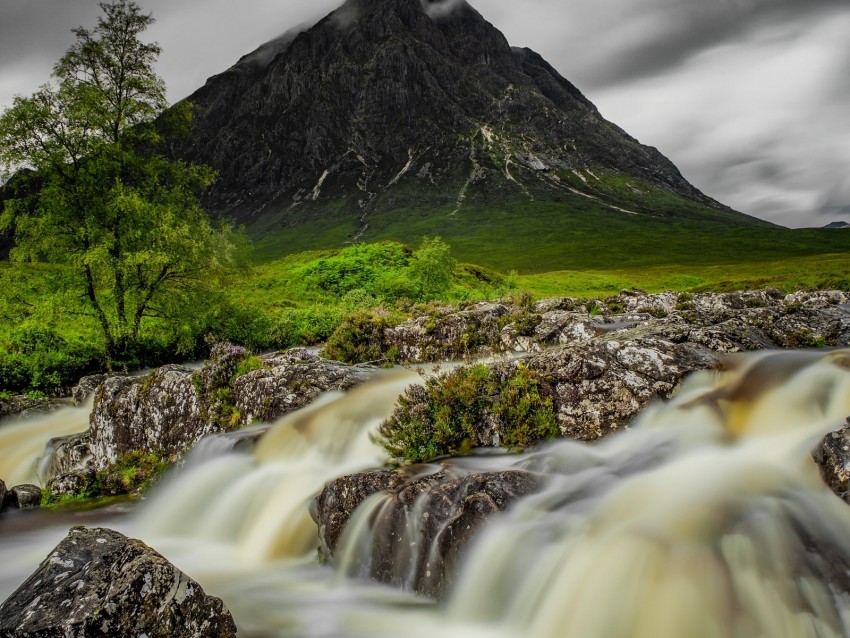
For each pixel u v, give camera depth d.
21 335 33.38
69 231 33.69
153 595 7.52
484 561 9.27
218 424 17.73
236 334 37.12
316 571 11.22
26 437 23.83
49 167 32.75
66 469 20.05
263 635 9.03
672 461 10.70
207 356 36.78
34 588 7.96
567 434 13.12
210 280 37.44
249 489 13.85
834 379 12.15
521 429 13.16
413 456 13.20
